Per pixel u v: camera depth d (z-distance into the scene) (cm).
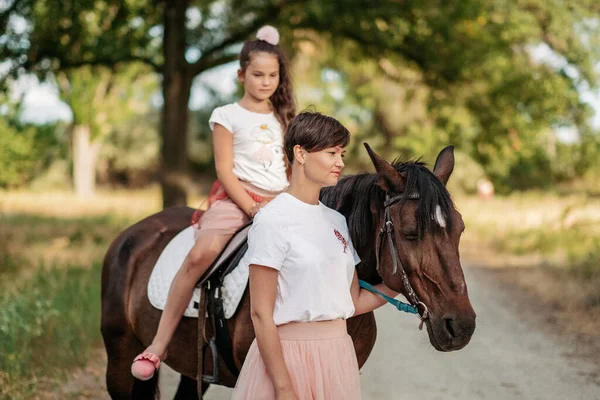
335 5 1298
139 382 399
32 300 675
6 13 1207
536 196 2466
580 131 2158
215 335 335
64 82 3191
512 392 541
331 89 3153
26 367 539
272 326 261
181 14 1291
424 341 296
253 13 1370
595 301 840
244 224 340
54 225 1688
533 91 1441
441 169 304
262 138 346
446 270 265
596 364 614
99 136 3369
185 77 1309
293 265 265
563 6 1530
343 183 313
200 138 3950
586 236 1271
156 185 4628
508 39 1469
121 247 404
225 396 539
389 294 298
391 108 3002
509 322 784
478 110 1466
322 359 268
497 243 1450
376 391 548
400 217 274
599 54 1595
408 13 1331
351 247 291
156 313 369
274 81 352
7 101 1316
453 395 536
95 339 653
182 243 372
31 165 3478
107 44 1298
